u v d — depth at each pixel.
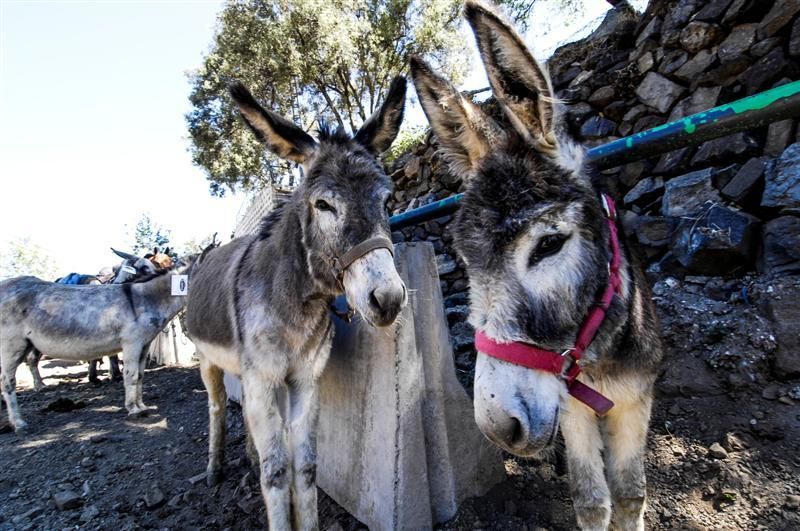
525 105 1.32
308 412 2.14
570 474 1.61
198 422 4.27
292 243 2.14
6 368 4.73
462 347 3.39
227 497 2.59
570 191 1.23
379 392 2.01
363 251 1.74
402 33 14.27
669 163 2.99
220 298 2.58
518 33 1.24
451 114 1.48
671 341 2.39
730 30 2.87
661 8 3.38
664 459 2.01
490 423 1.12
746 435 1.92
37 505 2.74
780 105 1.46
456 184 4.23
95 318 4.98
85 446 3.78
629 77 3.39
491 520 2.00
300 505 2.02
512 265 1.16
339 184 1.87
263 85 14.86
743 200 2.48
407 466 1.91
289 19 13.21
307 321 2.10
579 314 1.21
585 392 1.28
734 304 2.32
